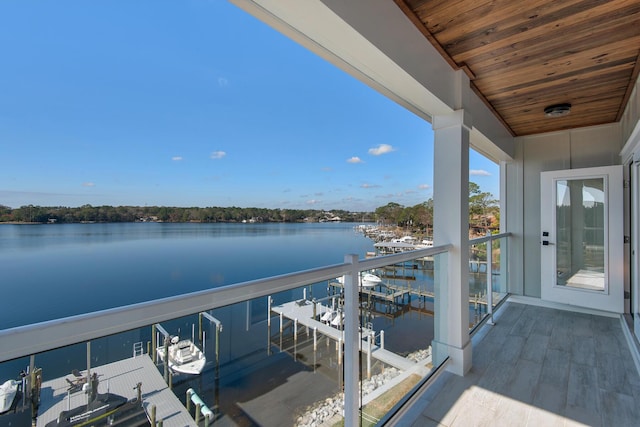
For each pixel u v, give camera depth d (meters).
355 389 1.42
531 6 1.65
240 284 1.00
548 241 3.97
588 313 3.72
